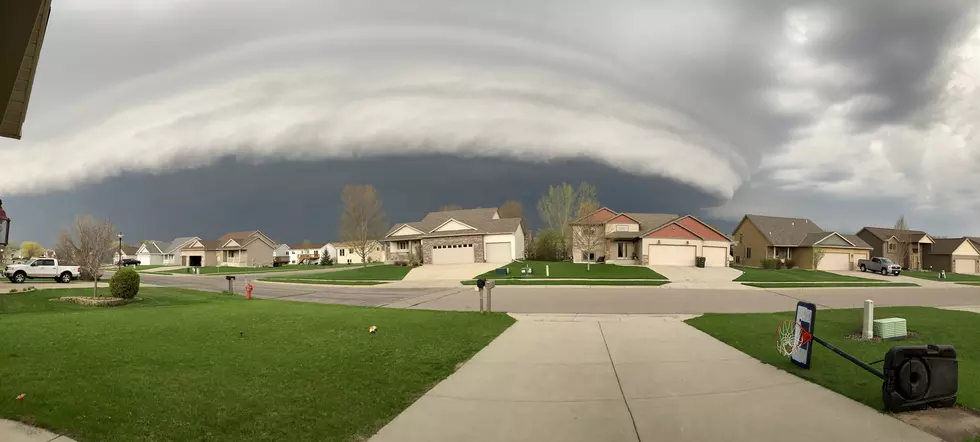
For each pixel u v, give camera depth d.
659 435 5.18
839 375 7.62
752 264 61.94
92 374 6.69
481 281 16.53
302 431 5.12
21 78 6.17
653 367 8.35
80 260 22.06
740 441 4.98
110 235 26.97
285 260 88.88
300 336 10.62
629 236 51.84
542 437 5.12
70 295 22.44
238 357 8.25
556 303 21.08
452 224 55.62
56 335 9.67
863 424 5.44
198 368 7.35
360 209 69.44
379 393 6.58
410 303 21.55
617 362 8.76
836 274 47.72
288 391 6.44
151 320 12.55
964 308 19.48
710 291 27.91
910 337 11.20
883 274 49.78
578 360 8.93
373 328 11.41
